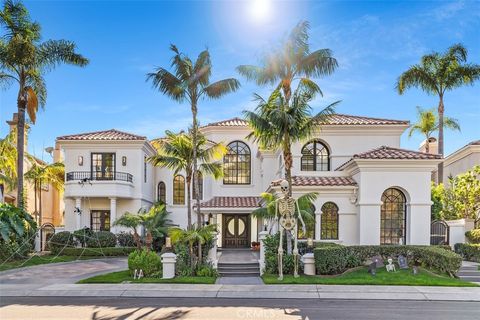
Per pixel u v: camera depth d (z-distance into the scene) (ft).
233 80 59.16
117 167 90.17
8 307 36.09
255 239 88.63
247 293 41.78
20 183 72.54
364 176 63.16
